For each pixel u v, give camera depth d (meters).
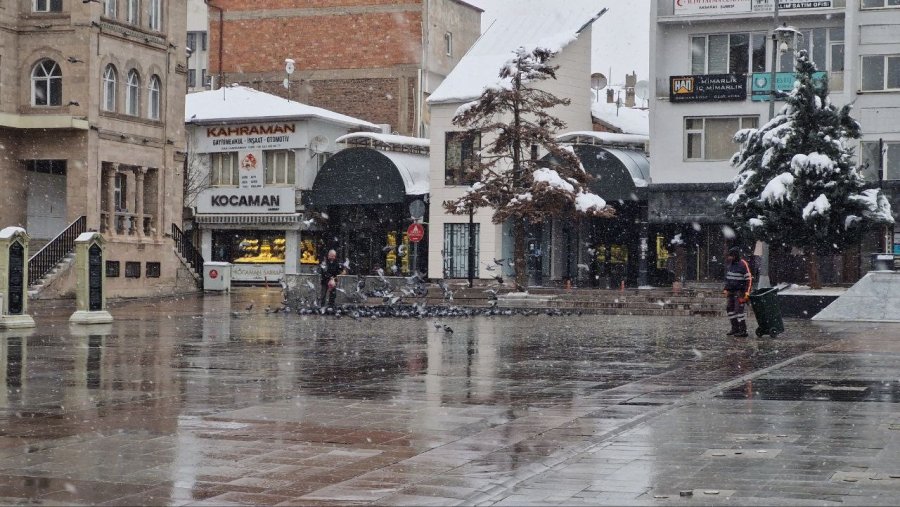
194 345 22.80
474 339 24.91
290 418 12.49
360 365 18.69
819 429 11.44
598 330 28.53
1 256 27.72
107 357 20.00
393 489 8.79
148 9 49.75
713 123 51.41
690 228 52.34
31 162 48.19
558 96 58.81
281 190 60.78
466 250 57.03
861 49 49.09
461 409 13.25
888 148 49.00
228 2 71.06
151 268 50.00
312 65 69.50
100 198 46.94
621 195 51.84
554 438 11.10
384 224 59.62
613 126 61.00
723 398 14.12
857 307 31.88
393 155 59.50
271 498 8.52
